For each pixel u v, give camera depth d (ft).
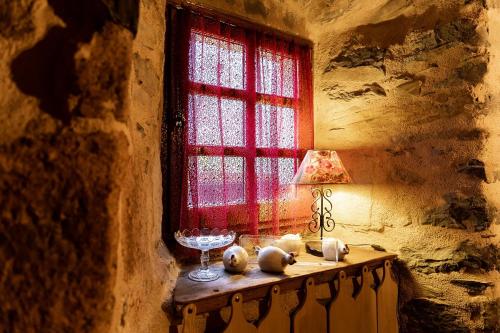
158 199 3.82
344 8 6.04
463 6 5.00
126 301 2.24
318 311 4.44
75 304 1.75
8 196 1.74
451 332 5.02
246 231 5.36
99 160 1.82
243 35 5.46
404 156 5.52
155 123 3.57
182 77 4.73
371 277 5.12
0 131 1.75
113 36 1.90
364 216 5.93
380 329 5.21
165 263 3.84
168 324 3.35
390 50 5.74
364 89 6.01
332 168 5.22
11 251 1.73
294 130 6.11
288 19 6.17
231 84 5.30
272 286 3.97
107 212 1.81
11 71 1.79
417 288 5.33
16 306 1.72
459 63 5.03
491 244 4.79
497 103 5.02
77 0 1.88
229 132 5.24
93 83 1.84
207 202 4.90
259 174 5.57
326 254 4.99
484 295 4.79
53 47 1.84
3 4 1.82
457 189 4.99
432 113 5.25
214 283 3.88
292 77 6.13
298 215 6.10
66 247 1.76
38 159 1.77
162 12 3.75
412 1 5.47
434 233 5.19
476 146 4.85
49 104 1.81
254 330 3.82
